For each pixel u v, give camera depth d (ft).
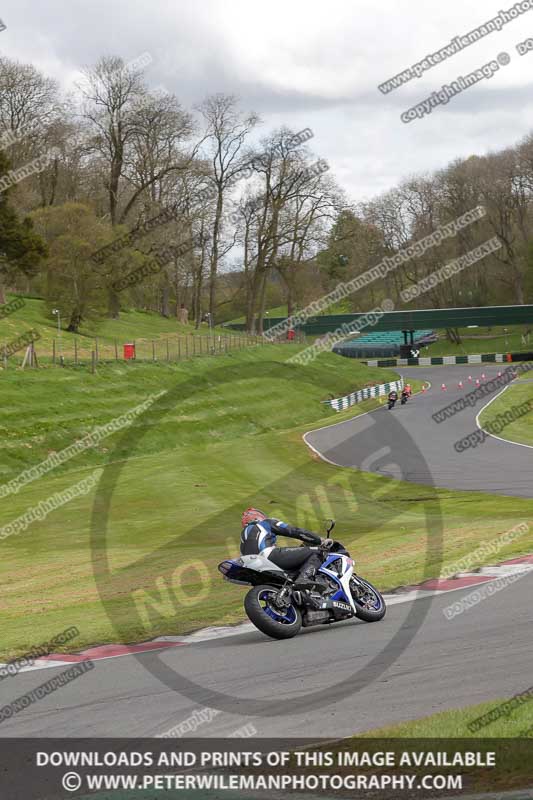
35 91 263.08
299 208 296.51
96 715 24.79
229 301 359.46
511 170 379.35
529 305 375.25
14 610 48.08
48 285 241.55
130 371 191.01
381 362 369.30
